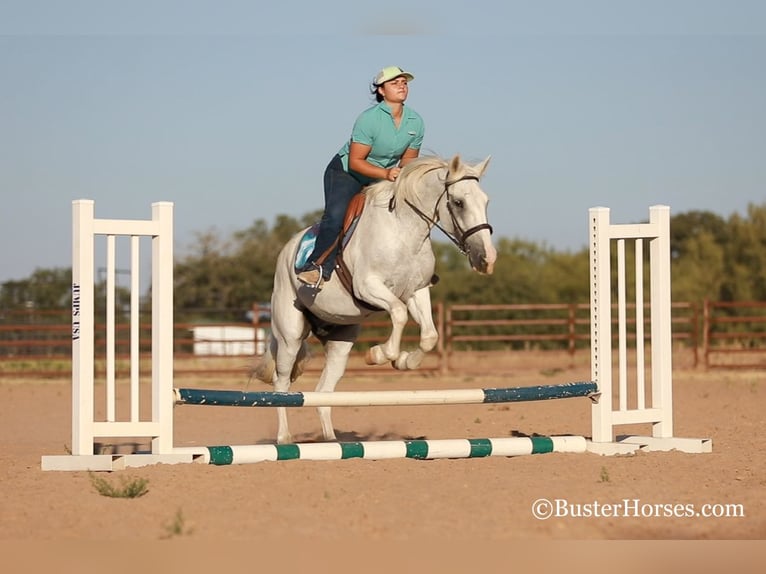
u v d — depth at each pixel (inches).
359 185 478.9
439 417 730.8
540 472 426.0
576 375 1190.3
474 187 431.8
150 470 424.8
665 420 504.1
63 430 660.7
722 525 331.6
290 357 512.4
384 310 467.5
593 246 490.0
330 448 451.5
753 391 941.8
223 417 755.4
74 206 442.6
